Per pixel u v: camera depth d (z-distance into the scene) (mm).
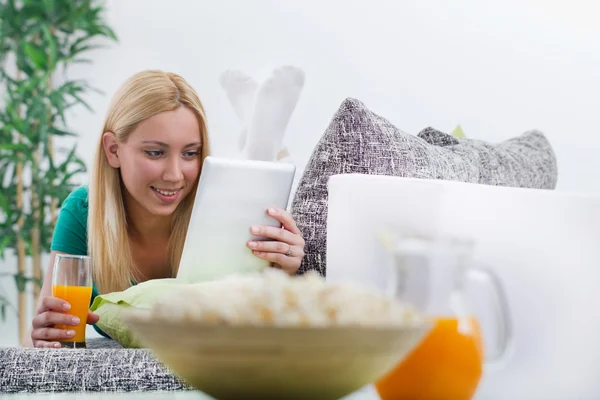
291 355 568
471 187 1049
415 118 4797
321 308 576
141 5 4789
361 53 4793
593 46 4711
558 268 1055
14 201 4449
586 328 1062
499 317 806
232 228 1617
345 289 614
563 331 1051
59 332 1645
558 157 4719
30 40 4559
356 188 1063
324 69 4797
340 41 4793
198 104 2359
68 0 4445
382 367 604
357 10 4789
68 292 1668
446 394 756
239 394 595
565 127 4727
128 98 2307
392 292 744
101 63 4758
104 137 2357
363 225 1057
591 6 4699
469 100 4777
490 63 4770
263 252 1634
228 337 560
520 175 2186
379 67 4789
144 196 2326
